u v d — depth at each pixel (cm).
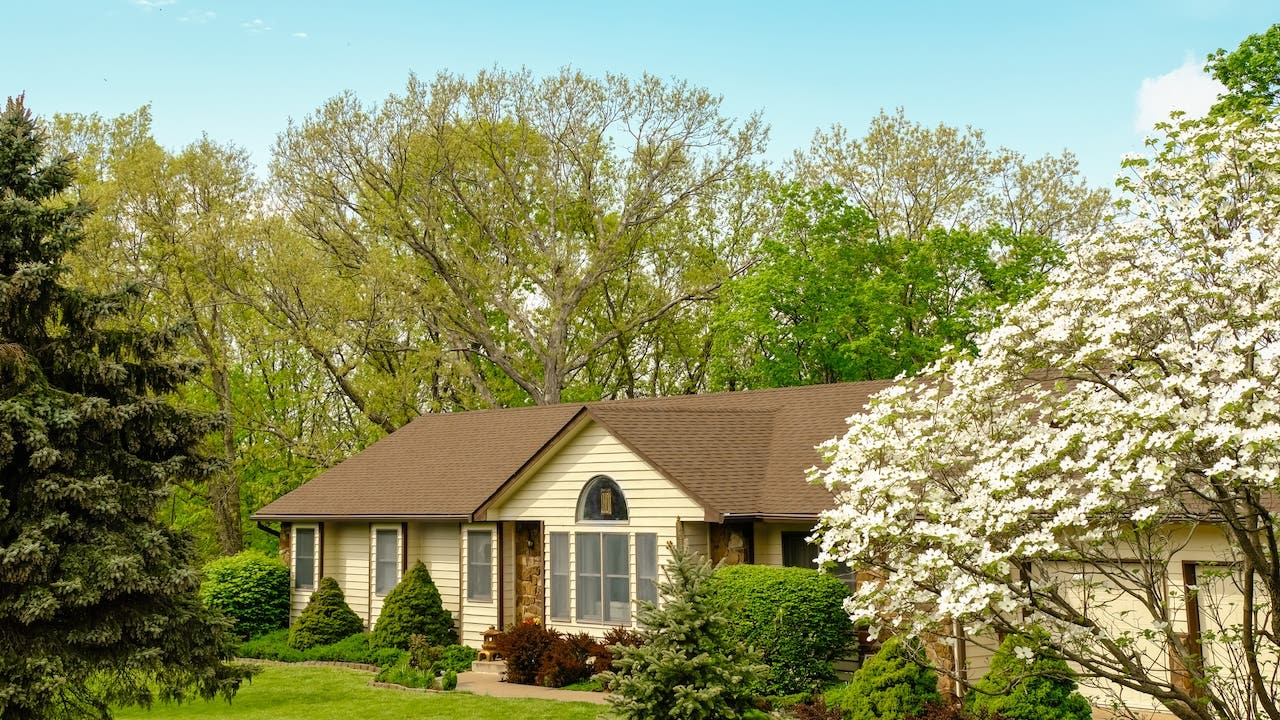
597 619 1980
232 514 3653
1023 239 3325
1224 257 952
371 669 2091
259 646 2323
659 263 4272
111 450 1522
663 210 4062
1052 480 911
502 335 4300
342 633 2358
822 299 3388
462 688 1839
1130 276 934
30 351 1476
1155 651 1412
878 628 1003
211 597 2475
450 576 2327
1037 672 991
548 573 2070
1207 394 815
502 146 3944
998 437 1027
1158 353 880
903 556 968
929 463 994
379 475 2642
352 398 3572
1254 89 2367
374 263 3462
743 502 1850
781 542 1858
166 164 3441
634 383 4581
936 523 943
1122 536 962
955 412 1022
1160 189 1036
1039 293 1037
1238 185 990
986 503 902
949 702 1498
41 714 1370
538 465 2095
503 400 4153
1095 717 1451
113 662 1439
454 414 2930
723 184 4188
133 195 3366
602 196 4156
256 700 1772
